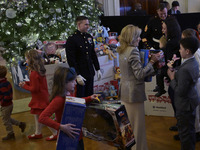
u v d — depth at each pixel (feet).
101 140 7.38
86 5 19.83
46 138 11.46
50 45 15.15
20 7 16.22
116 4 25.94
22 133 12.31
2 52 17.15
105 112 6.86
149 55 8.21
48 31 17.76
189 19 18.35
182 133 8.06
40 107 10.79
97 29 18.61
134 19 21.08
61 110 6.52
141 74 7.76
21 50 16.96
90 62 12.14
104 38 18.72
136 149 8.50
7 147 11.00
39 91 10.74
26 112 14.83
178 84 7.76
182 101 7.86
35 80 10.47
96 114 7.09
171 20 10.18
